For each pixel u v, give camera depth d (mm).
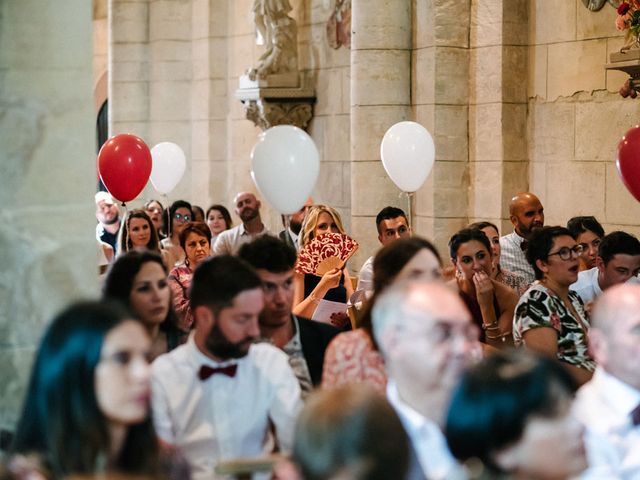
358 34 12180
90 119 4570
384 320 3920
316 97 14422
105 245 11211
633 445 4402
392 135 9016
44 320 4492
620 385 4457
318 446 2611
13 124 4453
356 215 12344
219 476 4477
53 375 3273
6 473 3002
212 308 4594
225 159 16859
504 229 11508
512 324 7180
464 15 11773
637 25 9031
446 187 11828
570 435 2965
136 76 17578
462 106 11844
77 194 4547
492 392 2969
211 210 13328
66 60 4504
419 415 3863
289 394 4746
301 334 5488
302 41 14609
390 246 5184
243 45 16297
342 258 8281
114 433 3369
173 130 17406
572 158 10992
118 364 3293
